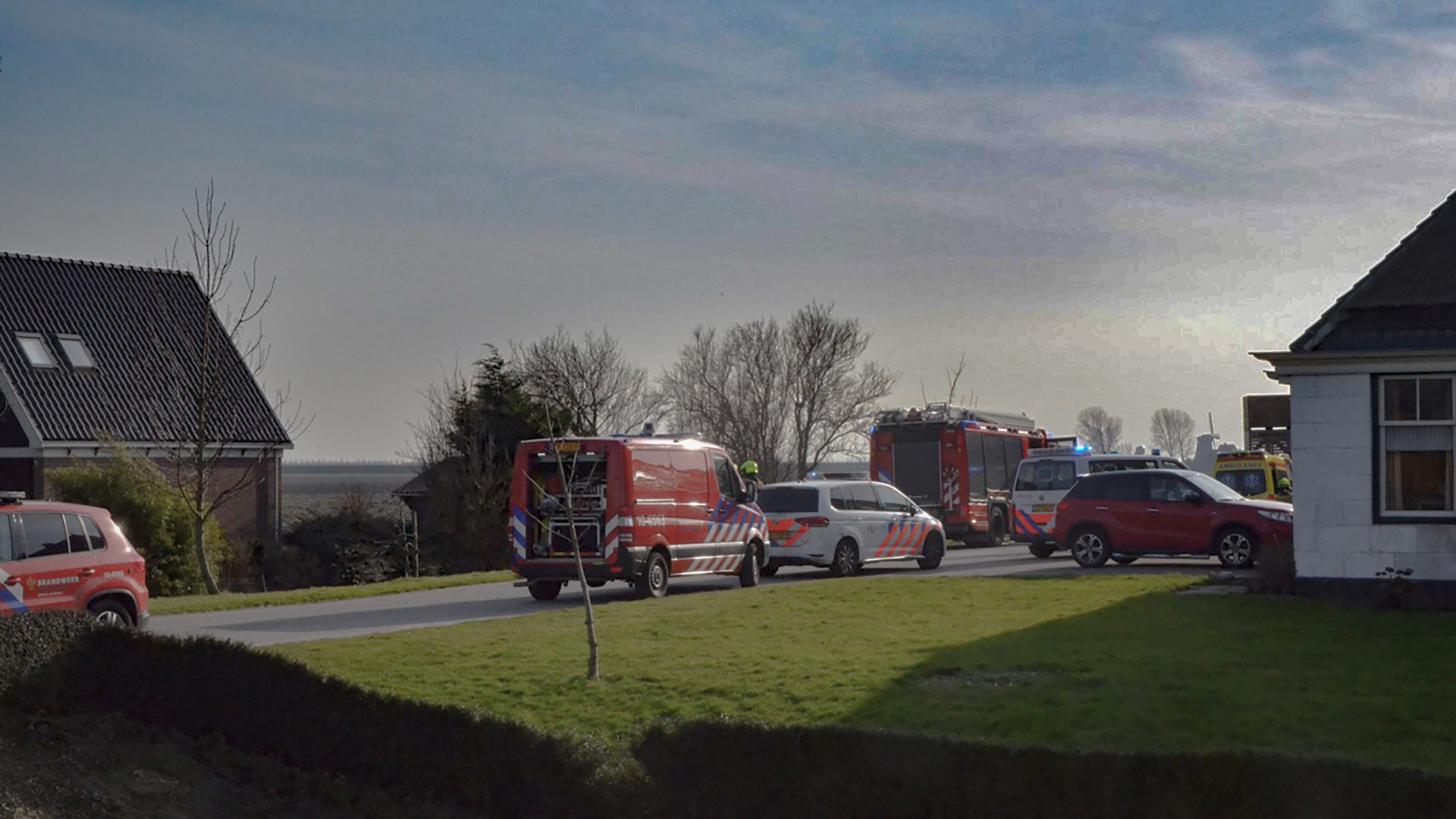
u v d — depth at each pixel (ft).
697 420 181.37
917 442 113.60
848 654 41.68
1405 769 21.16
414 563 122.01
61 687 32.63
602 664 41.57
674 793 25.54
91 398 116.37
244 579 112.98
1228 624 47.09
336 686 30.96
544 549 65.05
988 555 104.53
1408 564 53.93
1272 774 21.57
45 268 126.62
